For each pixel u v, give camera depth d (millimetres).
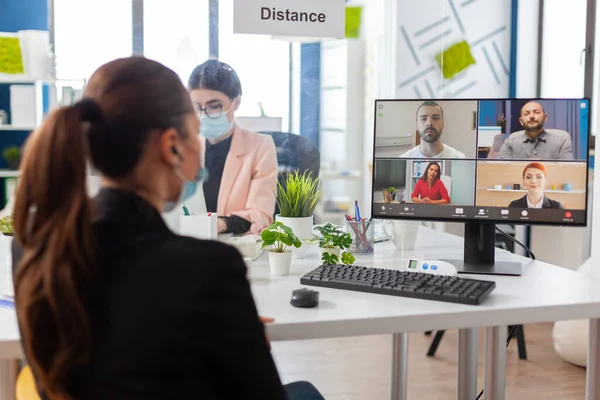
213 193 2611
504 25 5008
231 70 2635
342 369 3141
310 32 2355
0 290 1529
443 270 1685
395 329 1330
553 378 3055
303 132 4598
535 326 3971
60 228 792
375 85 5605
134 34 4582
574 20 4434
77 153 810
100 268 814
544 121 1812
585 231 4195
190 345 764
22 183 820
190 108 921
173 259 794
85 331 788
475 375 1962
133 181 872
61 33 4629
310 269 1795
